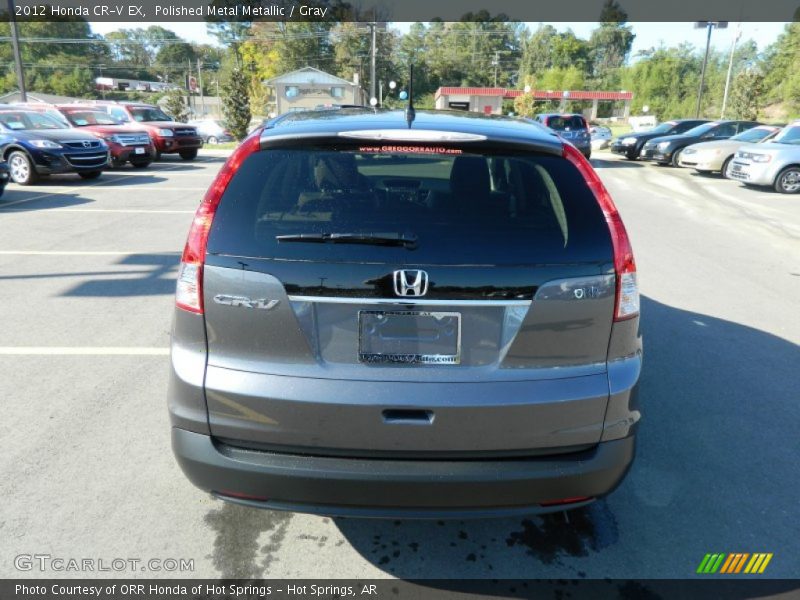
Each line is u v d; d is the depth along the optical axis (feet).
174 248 25.41
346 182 7.70
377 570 8.39
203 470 7.36
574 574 8.38
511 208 7.52
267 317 7.07
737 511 9.68
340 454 7.22
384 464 7.14
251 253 7.09
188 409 7.36
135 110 68.54
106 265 22.59
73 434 11.34
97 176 50.26
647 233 31.35
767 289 21.67
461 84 331.57
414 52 319.06
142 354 14.89
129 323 16.90
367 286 6.97
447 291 7.00
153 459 10.64
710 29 127.44
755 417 12.57
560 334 7.22
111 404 12.46
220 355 7.28
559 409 7.19
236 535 8.97
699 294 20.92
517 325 7.13
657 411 12.76
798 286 22.11
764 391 13.71
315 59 270.05
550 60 343.46
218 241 7.20
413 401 7.02
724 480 10.47
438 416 7.05
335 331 7.11
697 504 9.85
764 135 58.13
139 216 32.65
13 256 23.75
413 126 7.95
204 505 9.55
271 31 274.16
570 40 338.95
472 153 7.62
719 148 57.21
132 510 9.37
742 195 46.32
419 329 7.11
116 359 14.58
